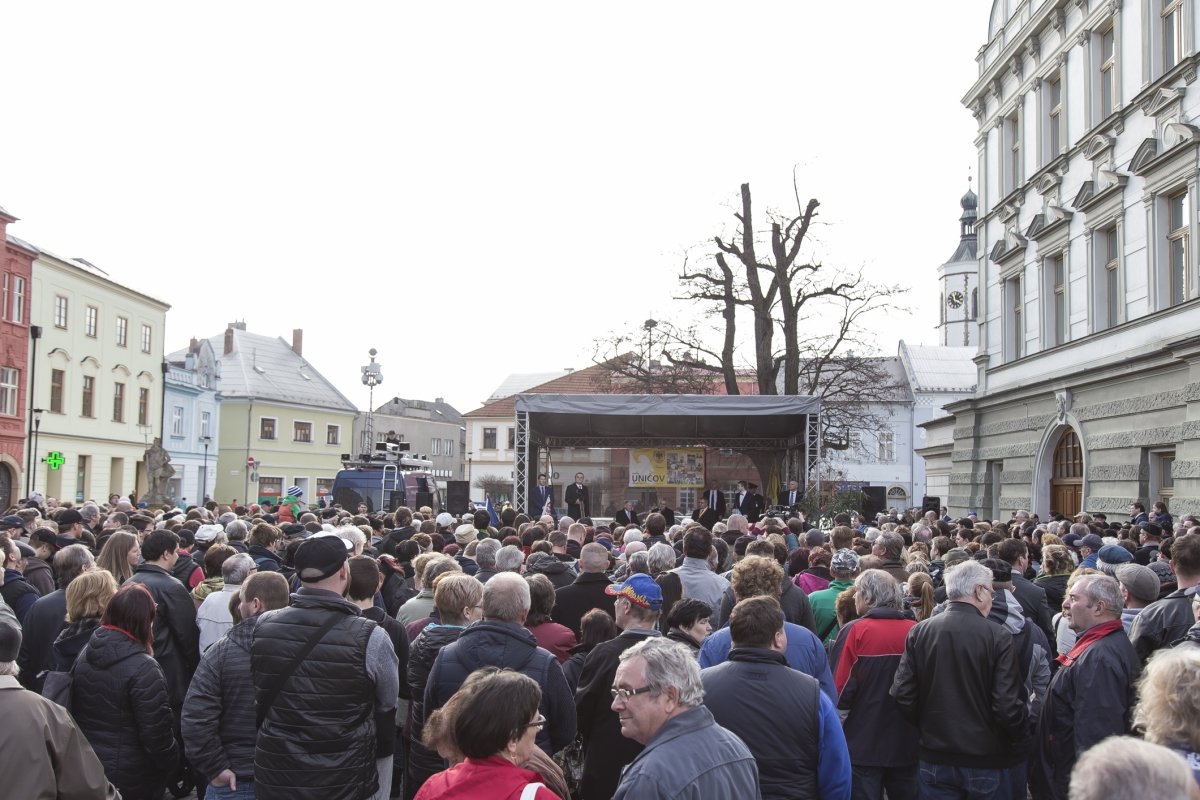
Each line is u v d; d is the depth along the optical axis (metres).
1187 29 17.91
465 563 8.99
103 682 5.32
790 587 6.66
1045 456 24.03
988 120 28.44
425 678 5.57
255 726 5.28
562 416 25.14
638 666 3.51
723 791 3.34
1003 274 27.03
